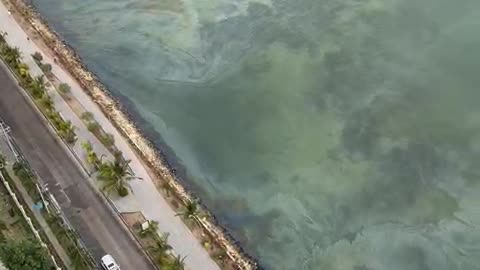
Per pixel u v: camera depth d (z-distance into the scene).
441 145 72.75
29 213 63.38
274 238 65.06
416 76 80.50
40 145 70.00
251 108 79.00
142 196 65.75
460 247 63.03
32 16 90.12
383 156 72.12
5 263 54.25
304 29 87.94
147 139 74.50
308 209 67.69
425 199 67.69
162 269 58.50
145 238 61.19
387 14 88.88
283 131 76.12
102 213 63.56
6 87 76.50
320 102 78.75
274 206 68.25
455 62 81.88
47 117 72.69
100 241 61.28
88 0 93.94
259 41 86.94
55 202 64.25
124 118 76.38
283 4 91.69
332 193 69.06
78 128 72.62
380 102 77.94
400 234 64.62
